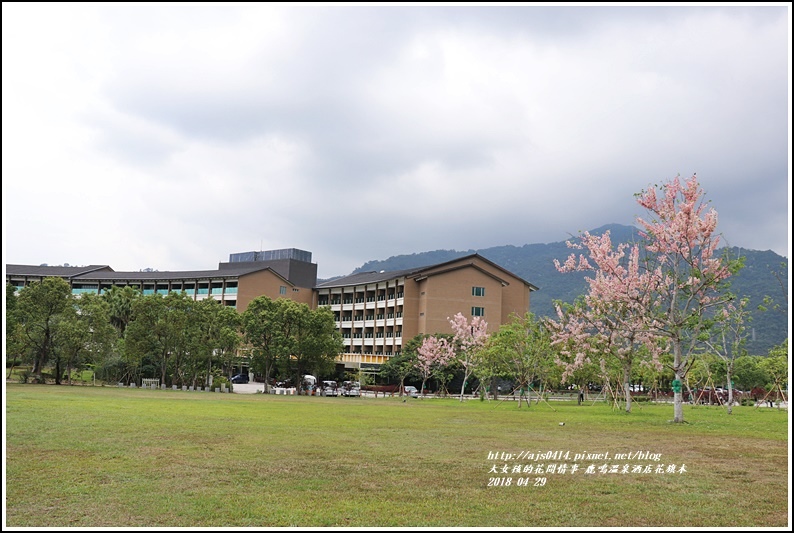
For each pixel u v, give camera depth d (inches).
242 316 2434.8
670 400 2475.4
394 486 499.2
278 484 499.8
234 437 768.3
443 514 420.2
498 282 3196.4
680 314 1184.8
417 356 2751.0
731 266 1122.0
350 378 3139.8
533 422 1087.0
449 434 852.6
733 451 717.9
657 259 1238.3
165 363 2381.9
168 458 606.2
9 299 2130.9
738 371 2564.0
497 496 472.7
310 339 2354.8
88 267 3764.8
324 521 400.2
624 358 1445.6
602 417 1257.4
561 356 1739.7
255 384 3186.5
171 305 2340.1
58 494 458.9
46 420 887.1
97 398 1441.9
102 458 598.5
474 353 2172.7
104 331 2269.9
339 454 650.2
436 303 3088.1
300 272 3809.1
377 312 3373.5
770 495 485.4
